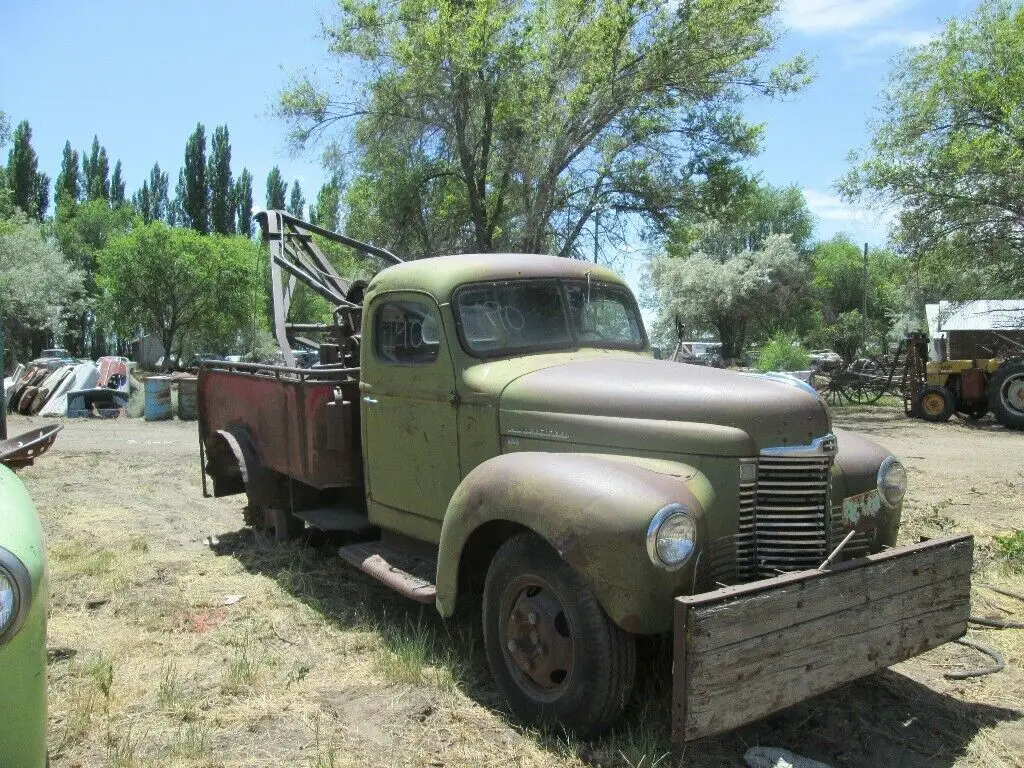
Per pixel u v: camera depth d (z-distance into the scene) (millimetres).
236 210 73500
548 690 3508
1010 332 19859
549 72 18703
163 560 6090
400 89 19234
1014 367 15891
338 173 21172
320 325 7270
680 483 3434
